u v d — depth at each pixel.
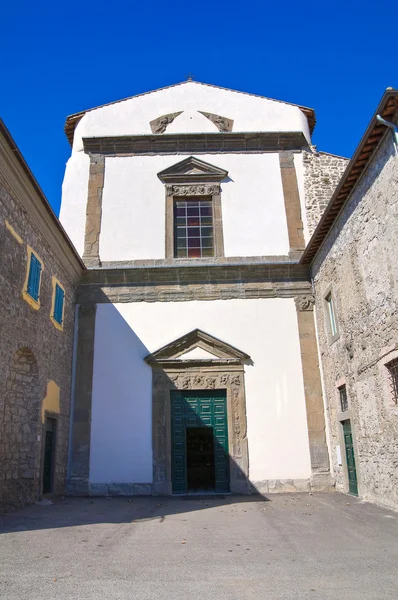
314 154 16.33
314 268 14.41
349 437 12.04
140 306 14.50
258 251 15.19
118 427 13.48
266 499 11.80
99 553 6.13
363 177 10.27
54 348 12.32
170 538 7.13
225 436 13.63
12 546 6.42
